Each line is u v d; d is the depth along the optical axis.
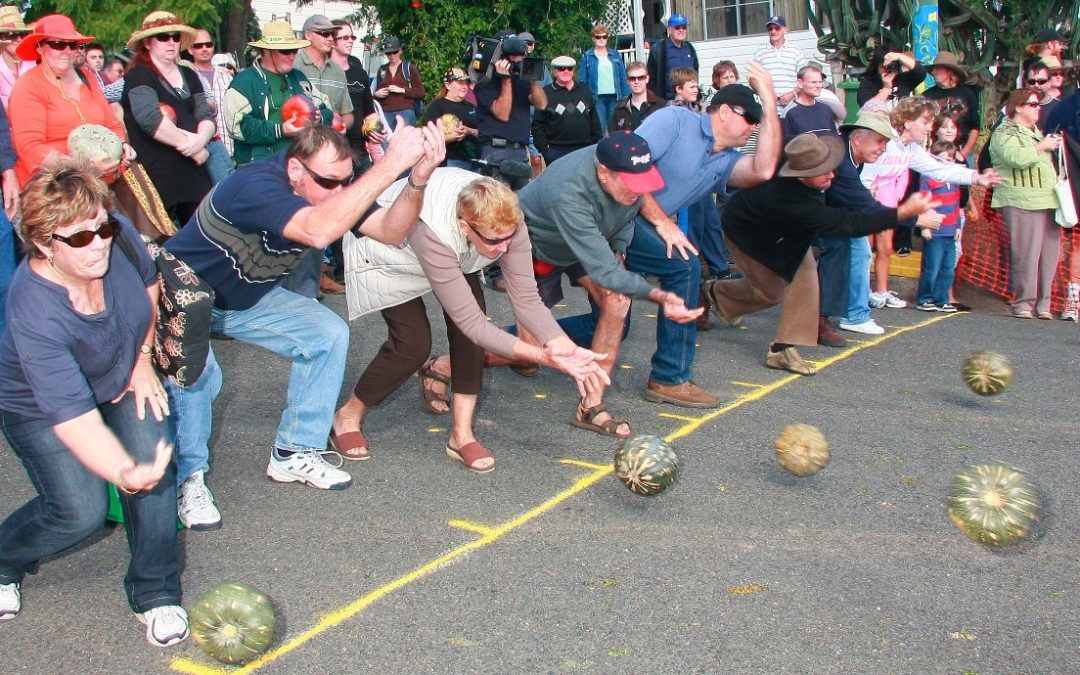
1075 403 5.87
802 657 3.25
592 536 4.14
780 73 10.80
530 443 5.25
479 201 4.09
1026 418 5.60
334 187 3.87
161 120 6.80
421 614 3.55
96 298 3.07
